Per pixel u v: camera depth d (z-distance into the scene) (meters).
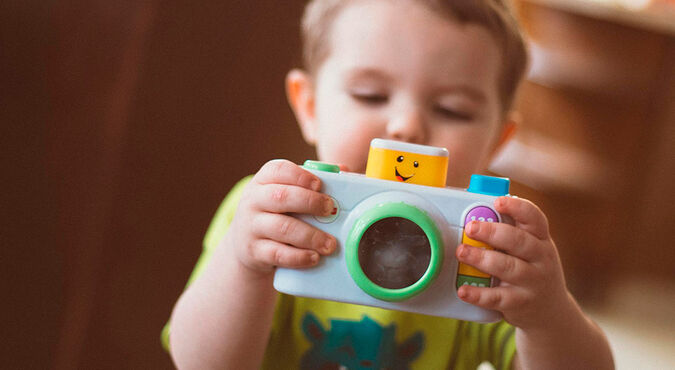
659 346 2.21
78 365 0.87
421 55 0.83
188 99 0.99
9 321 0.81
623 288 2.68
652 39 2.50
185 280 1.00
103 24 0.86
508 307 0.56
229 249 0.64
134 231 0.94
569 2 2.44
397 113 0.83
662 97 2.55
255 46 1.08
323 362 0.84
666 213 2.66
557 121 2.54
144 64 0.92
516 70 0.93
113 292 0.91
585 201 2.58
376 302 0.55
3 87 0.78
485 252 0.55
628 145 2.57
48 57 0.81
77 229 0.86
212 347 0.67
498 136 0.96
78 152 0.85
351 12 0.88
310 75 0.99
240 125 1.09
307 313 0.84
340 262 0.56
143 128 0.93
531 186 2.57
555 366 0.65
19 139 0.80
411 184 0.56
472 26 0.85
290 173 0.57
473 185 0.58
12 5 0.78
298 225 0.55
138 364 0.95
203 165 1.03
